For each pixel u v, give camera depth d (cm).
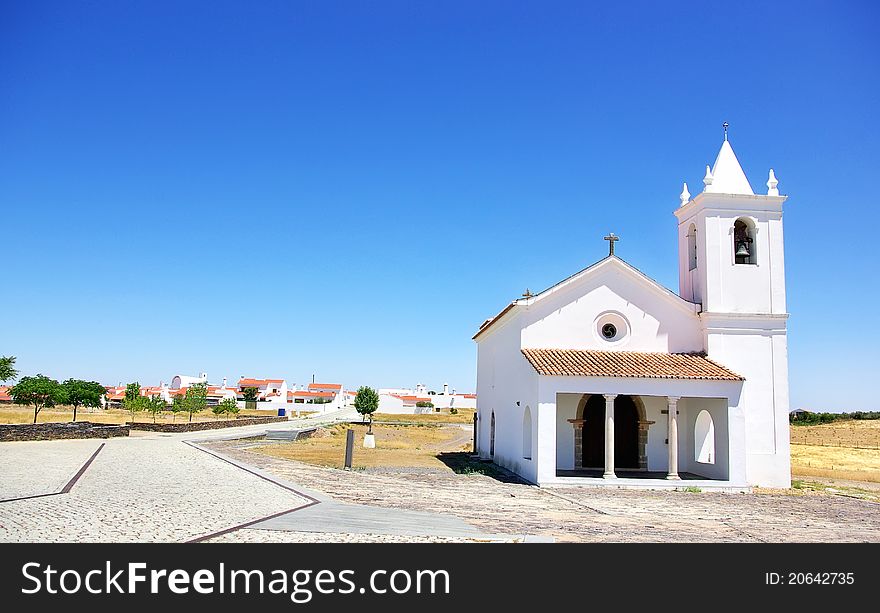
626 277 2683
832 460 4303
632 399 2784
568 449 2705
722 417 2447
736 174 2767
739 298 2644
